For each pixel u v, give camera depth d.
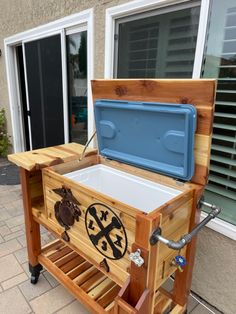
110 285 1.65
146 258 0.99
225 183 1.67
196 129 1.17
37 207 1.74
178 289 1.50
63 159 1.61
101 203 1.15
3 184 3.74
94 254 1.29
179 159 1.28
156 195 1.45
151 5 1.73
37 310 1.71
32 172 1.67
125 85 1.36
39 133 3.58
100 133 1.64
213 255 1.73
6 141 4.74
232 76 1.51
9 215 2.87
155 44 1.88
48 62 2.98
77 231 1.36
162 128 1.28
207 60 1.58
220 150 1.65
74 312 1.71
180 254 1.28
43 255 1.87
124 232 1.08
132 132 1.45
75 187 1.27
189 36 1.68
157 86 1.22
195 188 1.23
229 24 1.47
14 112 4.30
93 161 1.77
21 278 1.97
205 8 1.48
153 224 0.95
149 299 1.07
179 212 1.15
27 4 3.05
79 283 1.66
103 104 1.50
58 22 2.63
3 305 1.74
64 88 2.83
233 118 1.55
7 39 3.76
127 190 1.61
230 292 1.70
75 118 2.88
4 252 2.25
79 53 2.55
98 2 2.12
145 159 1.47
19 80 4.20
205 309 1.78
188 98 1.14
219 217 1.69
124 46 2.10
